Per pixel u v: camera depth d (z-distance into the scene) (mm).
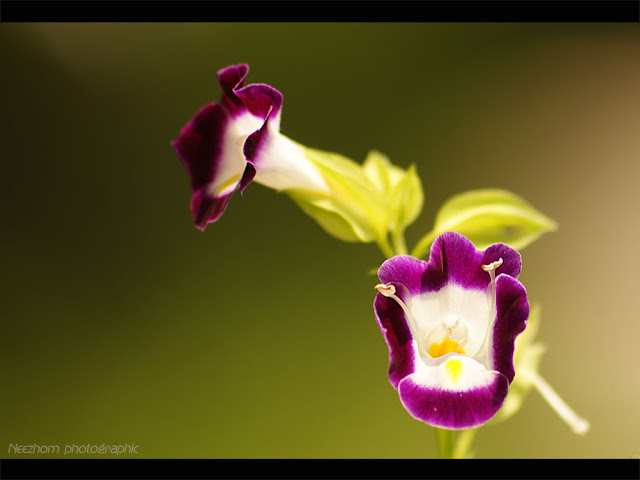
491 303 280
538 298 475
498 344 276
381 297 277
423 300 282
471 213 312
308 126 503
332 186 307
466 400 274
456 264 282
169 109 522
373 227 310
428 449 418
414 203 312
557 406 309
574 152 514
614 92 521
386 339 276
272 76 516
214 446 434
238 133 304
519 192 500
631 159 507
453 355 279
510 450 415
